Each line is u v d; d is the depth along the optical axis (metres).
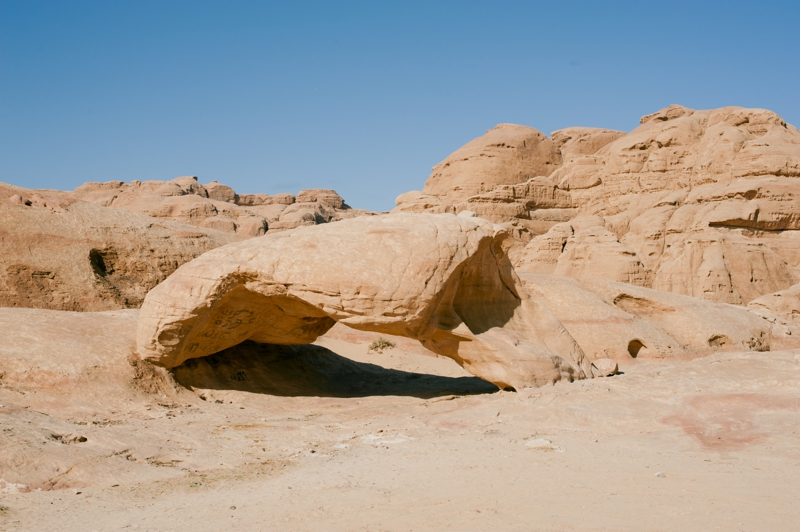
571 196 67.19
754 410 13.70
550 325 20.33
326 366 24.39
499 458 11.87
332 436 14.55
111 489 10.85
